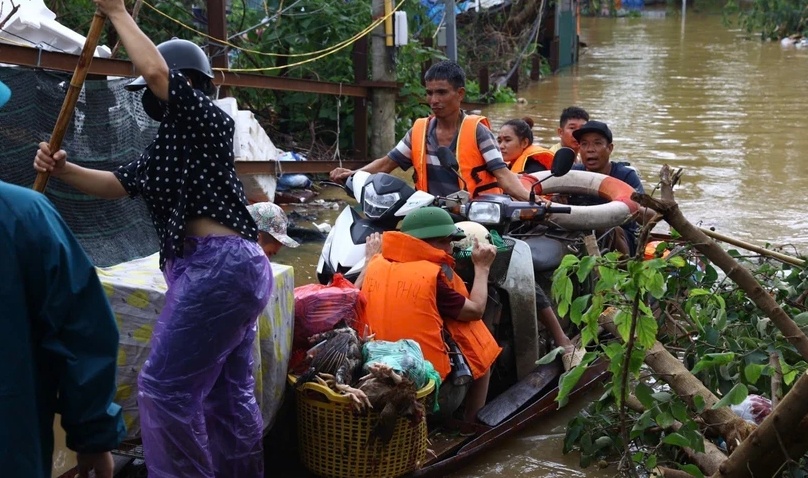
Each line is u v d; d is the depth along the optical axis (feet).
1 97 8.09
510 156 20.80
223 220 10.87
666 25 127.13
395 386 12.32
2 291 7.22
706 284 14.92
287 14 33.68
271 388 12.95
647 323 11.27
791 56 82.89
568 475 14.07
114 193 11.32
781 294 14.83
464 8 66.59
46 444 7.68
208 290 10.76
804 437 10.53
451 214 16.21
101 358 7.64
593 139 19.36
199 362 10.97
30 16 19.90
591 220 16.83
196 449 11.19
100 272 13.05
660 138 42.88
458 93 17.39
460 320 14.53
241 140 26.94
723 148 40.47
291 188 30.37
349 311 14.07
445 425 14.88
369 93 34.09
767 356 12.89
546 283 17.11
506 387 16.78
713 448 12.76
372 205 15.90
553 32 76.79
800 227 27.91
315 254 24.41
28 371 7.34
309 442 12.97
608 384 13.67
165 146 10.83
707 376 13.75
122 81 17.46
